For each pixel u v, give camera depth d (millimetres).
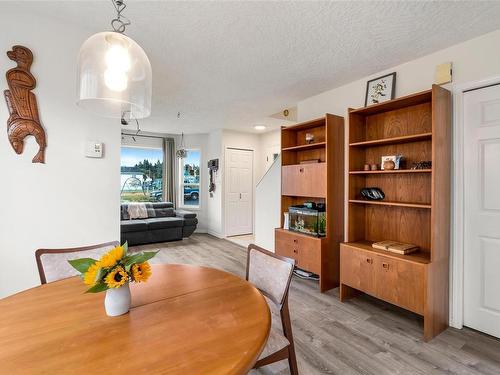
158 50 2422
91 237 2146
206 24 2020
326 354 1935
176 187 6863
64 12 1883
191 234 6219
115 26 2043
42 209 1968
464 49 2254
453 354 1933
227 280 1475
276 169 4230
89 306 1143
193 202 6914
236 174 6359
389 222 2764
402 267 2242
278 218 4195
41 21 1937
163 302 1192
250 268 1724
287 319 1438
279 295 1467
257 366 1242
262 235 4547
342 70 2848
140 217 5746
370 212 2939
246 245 5359
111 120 2221
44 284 1395
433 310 2143
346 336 2164
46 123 1969
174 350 842
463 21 1964
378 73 2898
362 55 2508
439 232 2197
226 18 1946
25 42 1890
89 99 1491
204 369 756
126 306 1086
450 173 2311
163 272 1609
